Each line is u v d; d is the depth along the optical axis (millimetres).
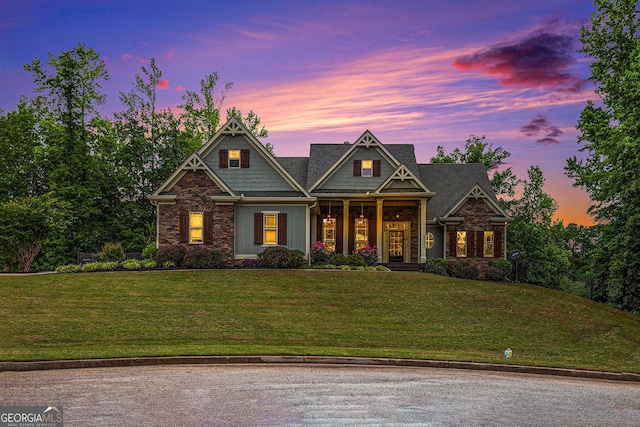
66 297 18219
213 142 27641
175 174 25484
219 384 9336
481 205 29109
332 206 31062
